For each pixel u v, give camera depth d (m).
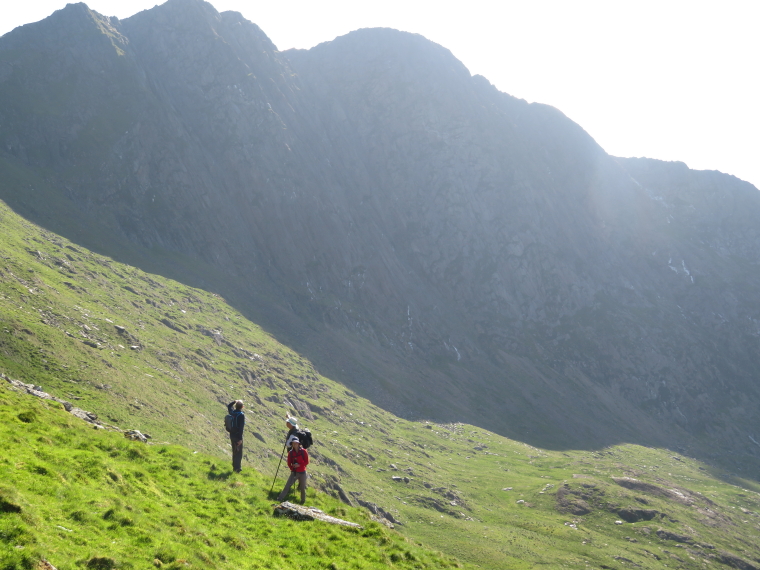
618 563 80.75
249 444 68.31
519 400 197.25
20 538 11.38
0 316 54.94
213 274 163.88
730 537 103.50
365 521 24.88
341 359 163.62
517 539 83.56
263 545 17.97
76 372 54.81
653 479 133.38
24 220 117.31
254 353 123.50
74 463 18.09
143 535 14.81
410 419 148.88
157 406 59.84
